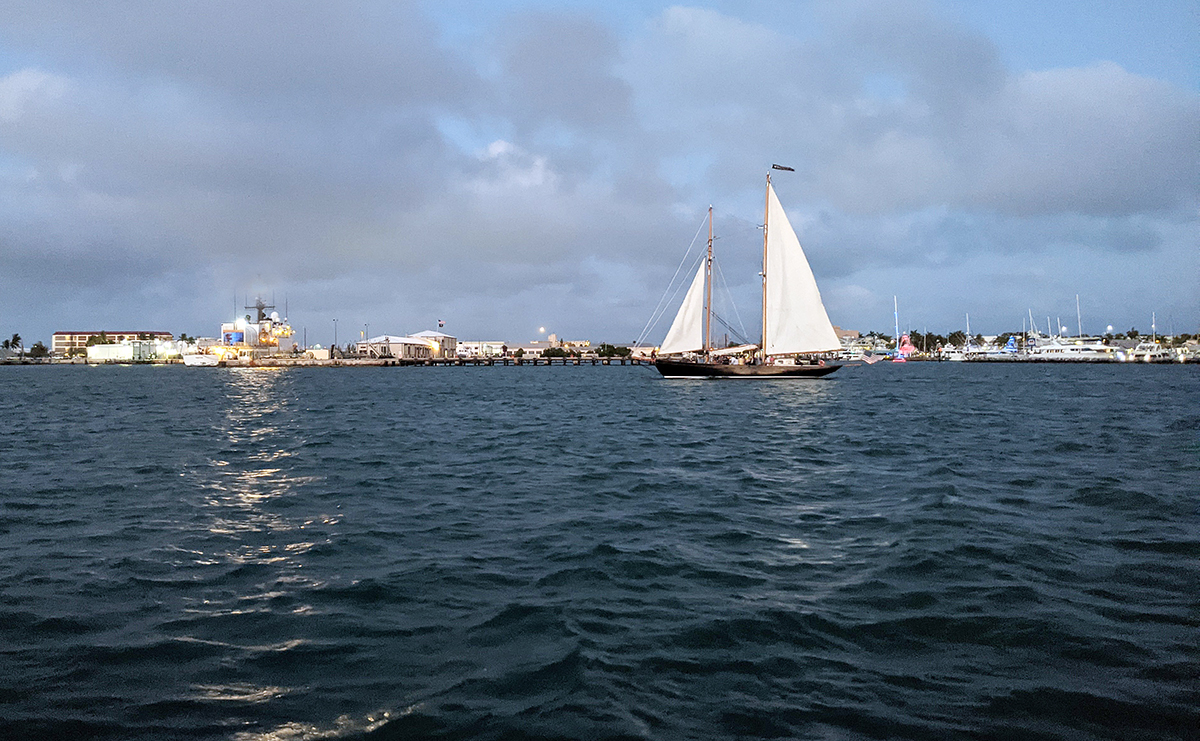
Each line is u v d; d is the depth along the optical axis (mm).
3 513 14984
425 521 14141
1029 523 13523
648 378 115062
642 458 23547
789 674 6996
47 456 24453
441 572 10516
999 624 8266
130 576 10383
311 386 91500
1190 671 7016
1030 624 8258
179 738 5812
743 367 76875
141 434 32094
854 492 17141
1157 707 6293
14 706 6312
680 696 6535
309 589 9711
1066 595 9281
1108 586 9672
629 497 16656
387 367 194500
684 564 10891
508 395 66750
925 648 7629
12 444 28172
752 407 47844
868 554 11398
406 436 31016
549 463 22484
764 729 5938
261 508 15508
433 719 6121
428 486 18344
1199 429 32344
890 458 23188
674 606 8977
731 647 7660
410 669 7129
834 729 5941
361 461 23109
